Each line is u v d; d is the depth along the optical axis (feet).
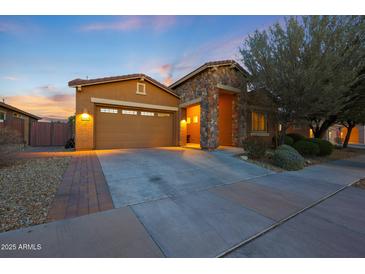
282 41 22.21
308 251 6.07
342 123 48.37
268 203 10.23
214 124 30.63
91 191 11.30
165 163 20.03
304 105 23.24
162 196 10.85
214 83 30.35
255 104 30.76
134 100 33.53
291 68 21.30
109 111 31.81
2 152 16.58
